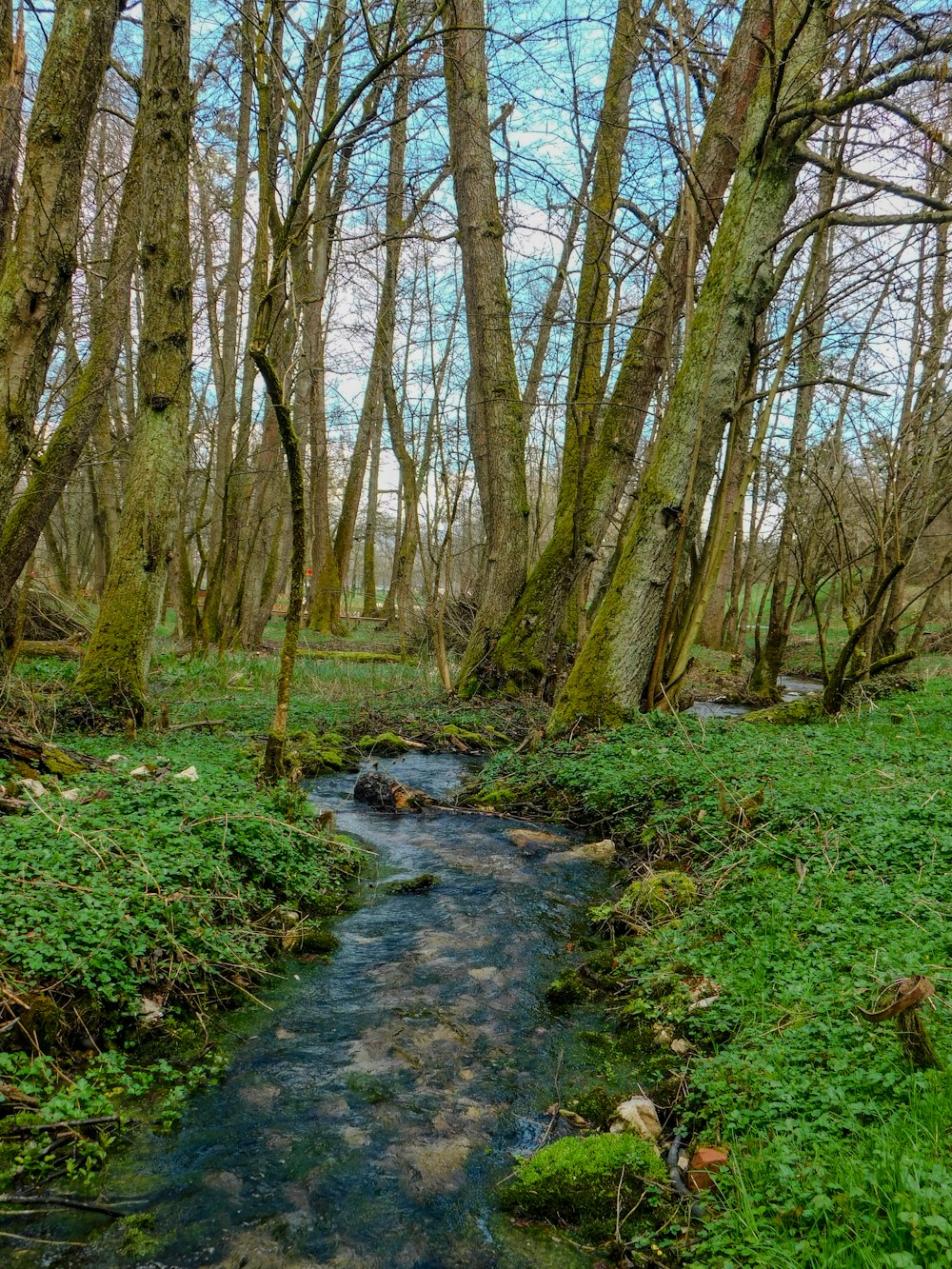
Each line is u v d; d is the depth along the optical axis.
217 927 5.10
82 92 7.64
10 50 8.52
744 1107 3.40
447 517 15.74
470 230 14.89
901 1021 3.22
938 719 10.75
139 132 10.47
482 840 8.01
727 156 12.02
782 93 9.39
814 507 16.72
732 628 31.41
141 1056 3.99
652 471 10.53
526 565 15.55
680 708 12.34
